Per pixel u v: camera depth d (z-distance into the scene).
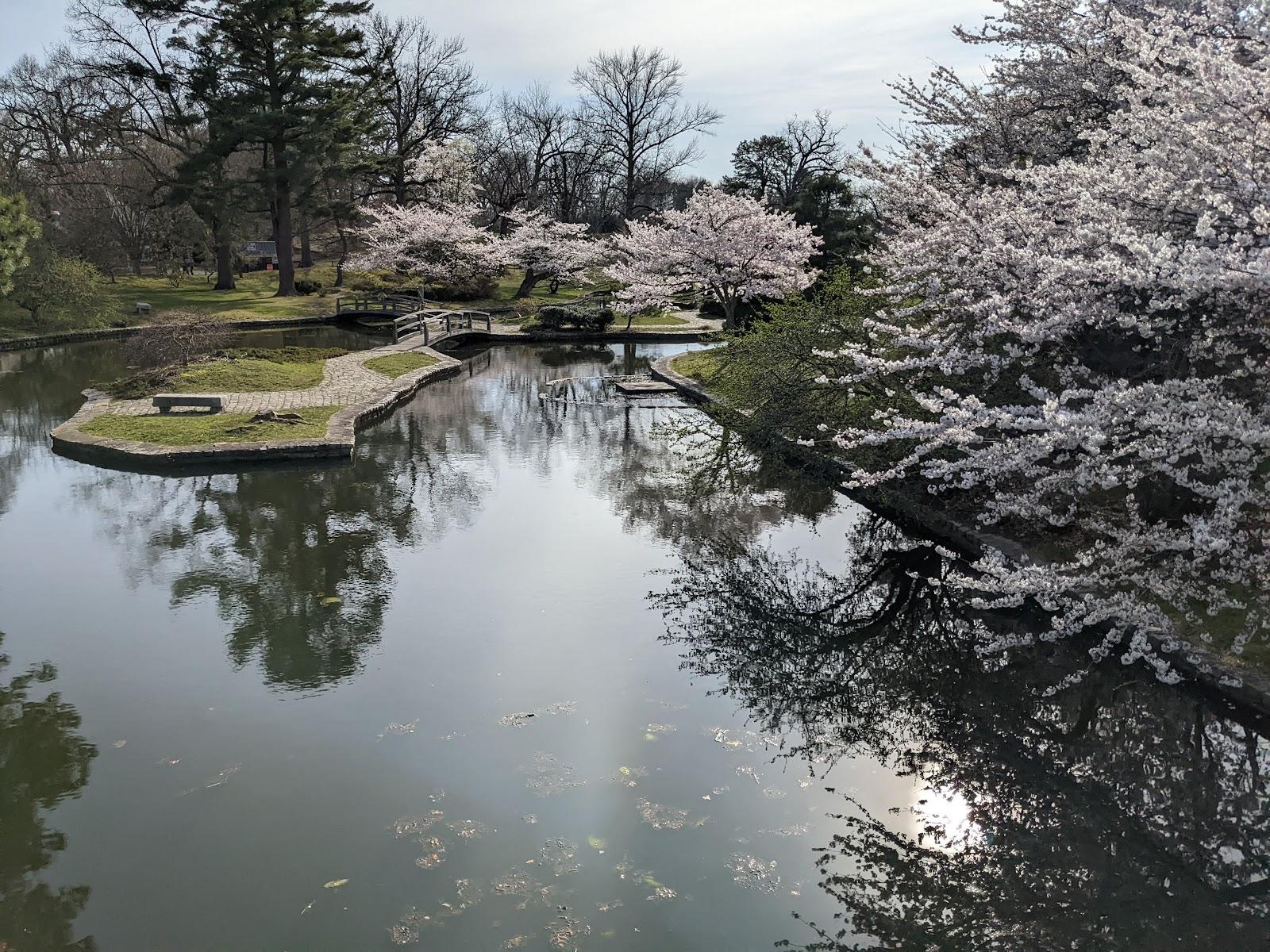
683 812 5.40
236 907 4.54
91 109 38.69
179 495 12.45
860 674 7.46
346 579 9.30
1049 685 7.05
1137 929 4.64
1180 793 5.84
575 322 32.31
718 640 7.93
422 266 39.56
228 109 34.09
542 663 7.34
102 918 4.46
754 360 12.27
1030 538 8.56
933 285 8.13
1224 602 6.32
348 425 15.65
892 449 9.62
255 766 5.80
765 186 47.69
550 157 50.50
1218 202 5.45
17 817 5.25
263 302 36.94
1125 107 9.76
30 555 10.11
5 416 17.30
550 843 5.06
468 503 12.20
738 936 4.40
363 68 37.19
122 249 42.03
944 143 12.71
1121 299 6.67
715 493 12.70
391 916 4.46
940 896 4.81
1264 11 6.32
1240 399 6.58
